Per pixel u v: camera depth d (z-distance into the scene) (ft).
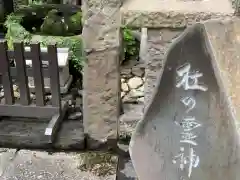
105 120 8.02
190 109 4.28
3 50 8.04
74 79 10.93
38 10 12.07
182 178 4.18
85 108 7.95
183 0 7.04
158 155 4.51
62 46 10.37
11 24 10.78
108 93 7.72
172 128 4.44
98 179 7.50
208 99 4.12
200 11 6.68
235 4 6.63
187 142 4.24
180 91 4.39
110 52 7.30
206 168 3.96
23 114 8.63
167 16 6.76
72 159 8.07
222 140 3.81
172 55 4.43
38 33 11.30
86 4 6.98
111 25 7.07
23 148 8.41
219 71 4.00
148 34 7.06
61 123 8.86
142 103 9.56
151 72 7.38
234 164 3.51
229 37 4.23
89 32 7.16
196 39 4.27
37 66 8.15
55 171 7.70
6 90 8.44
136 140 4.75
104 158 8.10
